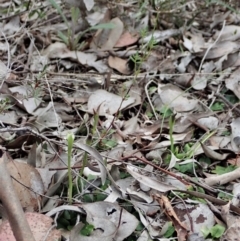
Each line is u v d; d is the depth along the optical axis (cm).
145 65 80
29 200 51
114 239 48
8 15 87
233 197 55
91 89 73
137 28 88
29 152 55
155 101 72
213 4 96
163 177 57
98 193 54
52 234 47
